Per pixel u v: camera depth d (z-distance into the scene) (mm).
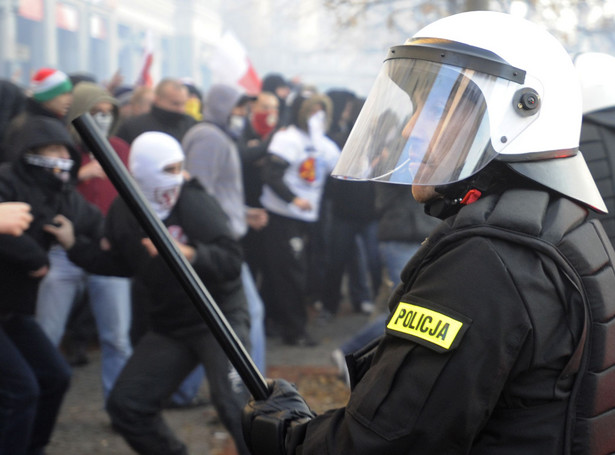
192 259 3199
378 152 1633
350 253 7105
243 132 6887
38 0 11836
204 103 5148
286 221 6078
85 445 4121
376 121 1660
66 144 3420
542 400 1431
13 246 3232
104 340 4402
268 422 1698
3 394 3203
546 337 1404
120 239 3344
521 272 1409
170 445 3291
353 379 1655
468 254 1433
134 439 3240
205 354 3258
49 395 3557
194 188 3352
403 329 1443
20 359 3254
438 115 1564
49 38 12141
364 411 1439
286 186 5965
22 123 3789
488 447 1438
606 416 1461
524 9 4660
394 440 1404
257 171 6168
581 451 1443
